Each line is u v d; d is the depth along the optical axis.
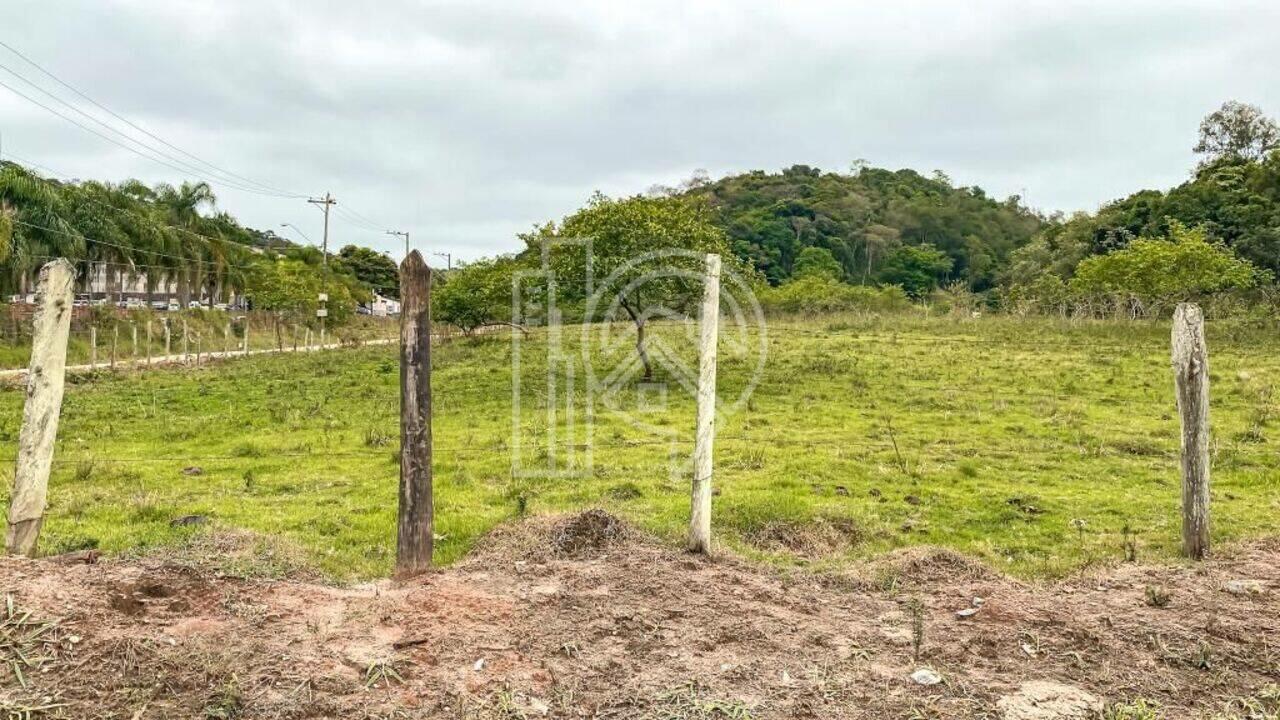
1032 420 14.78
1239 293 34.56
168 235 42.22
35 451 5.66
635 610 5.17
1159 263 29.42
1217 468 10.72
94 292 45.81
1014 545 7.51
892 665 4.50
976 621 5.12
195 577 5.38
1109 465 11.16
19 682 3.89
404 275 5.79
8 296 33.34
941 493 9.53
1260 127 62.62
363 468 11.26
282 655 4.31
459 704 3.95
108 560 5.76
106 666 4.07
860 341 28.00
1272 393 16.31
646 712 3.95
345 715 3.82
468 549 6.89
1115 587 5.88
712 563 6.29
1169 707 4.07
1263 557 6.46
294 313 45.47
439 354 29.80
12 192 32.69
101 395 20.11
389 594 5.32
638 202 20.11
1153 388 17.89
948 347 26.03
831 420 15.05
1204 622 5.04
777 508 8.02
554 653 4.55
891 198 101.00
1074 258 54.59
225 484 10.20
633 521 7.64
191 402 18.84
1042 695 4.15
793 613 5.26
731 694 4.12
